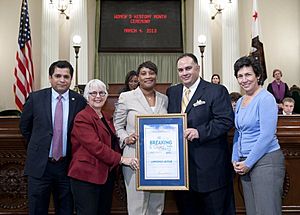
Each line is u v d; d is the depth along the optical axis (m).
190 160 3.16
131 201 3.19
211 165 3.12
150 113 3.17
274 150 2.82
